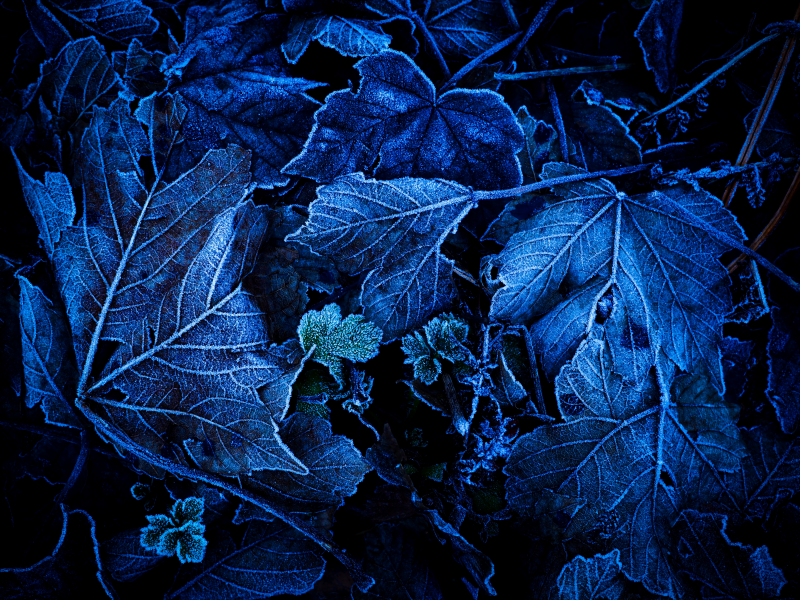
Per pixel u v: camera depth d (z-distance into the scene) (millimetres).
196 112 542
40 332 530
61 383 531
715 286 549
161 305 528
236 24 549
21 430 542
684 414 550
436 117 546
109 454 536
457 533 531
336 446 533
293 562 536
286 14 551
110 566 526
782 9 559
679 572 543
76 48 547
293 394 536
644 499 545
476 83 559
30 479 541
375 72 540
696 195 552
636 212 550
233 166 534
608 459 544
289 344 533
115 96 546
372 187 536
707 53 567
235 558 536
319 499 533
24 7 551
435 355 541
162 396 526
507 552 549
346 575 554
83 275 528
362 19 548
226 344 528
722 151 567
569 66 567
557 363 547
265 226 541
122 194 530
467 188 542
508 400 543
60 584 518
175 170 536
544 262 544
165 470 527
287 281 540
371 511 548
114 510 539
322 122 541
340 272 540
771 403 560
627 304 547
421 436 545
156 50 553
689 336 550
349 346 534
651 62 562
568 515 542
